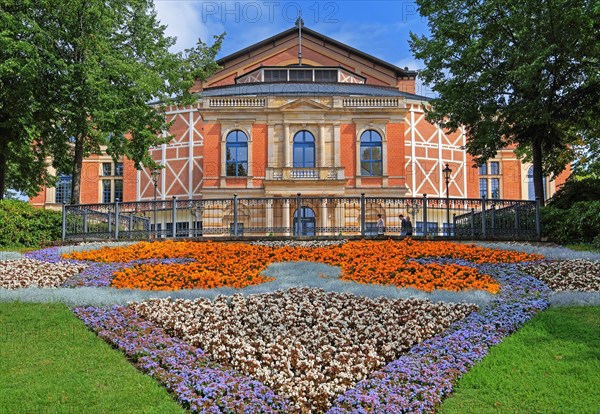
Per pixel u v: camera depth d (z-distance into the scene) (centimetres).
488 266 1402
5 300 1062
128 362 764
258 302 1019
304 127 3638
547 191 5066
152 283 1246
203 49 2906
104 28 2322
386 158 3641
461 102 2517
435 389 670
